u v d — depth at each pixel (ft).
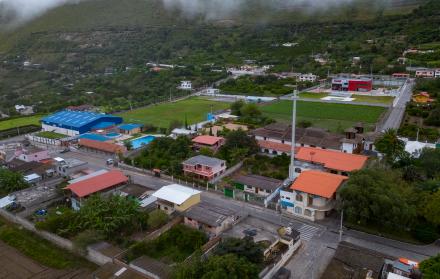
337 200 234.58
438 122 405.39
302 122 421.18
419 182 245.86
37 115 597.11
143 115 559.38
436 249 203.31
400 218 203.51
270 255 194.70
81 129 459.73
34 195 275.80
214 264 162.30
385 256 185.06
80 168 331.57
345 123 439.22
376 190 211.41
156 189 287.28
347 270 178.19
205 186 289.33
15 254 219.00
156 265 187.01
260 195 266.16
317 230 225.97
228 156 336.49
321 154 302.86
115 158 374.63
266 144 353.92
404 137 360.07
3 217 261.65
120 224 222.28
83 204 245.04
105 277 179.52
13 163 349.00
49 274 198.90
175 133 421.18
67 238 221.25
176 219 232.53
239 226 230.27
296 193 239.91
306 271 189.26
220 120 473.67
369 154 329.52
